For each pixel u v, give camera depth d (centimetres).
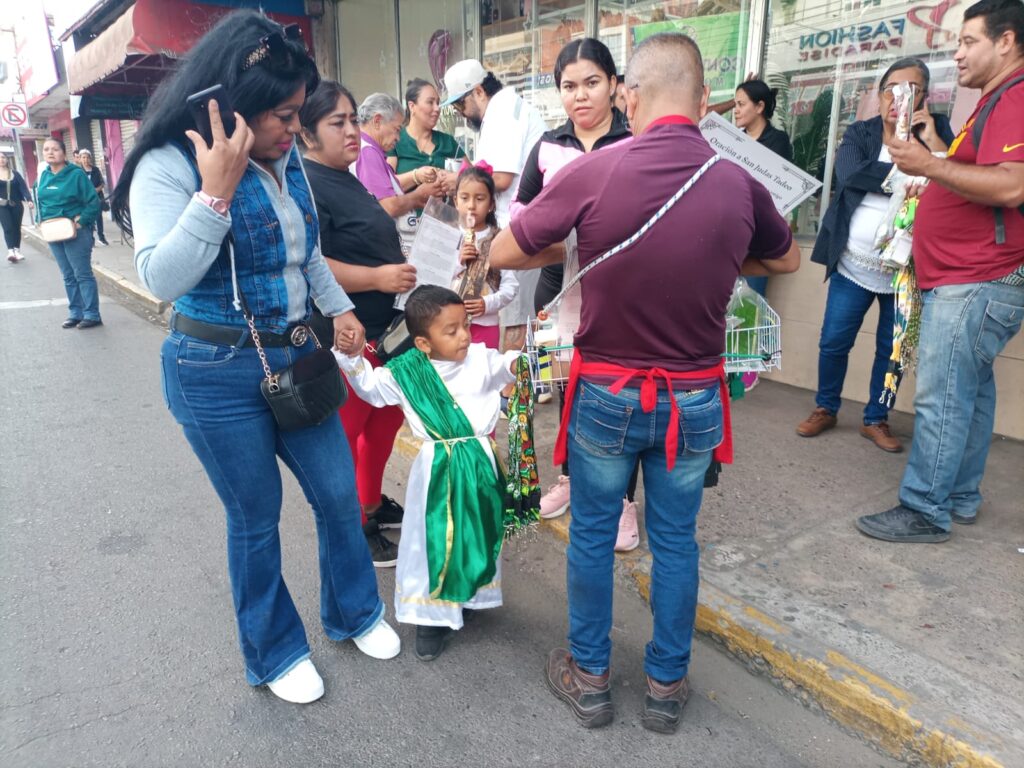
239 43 170
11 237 1290
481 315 319
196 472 409
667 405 188
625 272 176
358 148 271
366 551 253
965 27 258
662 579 208
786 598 258
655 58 181
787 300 480
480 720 226
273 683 234
